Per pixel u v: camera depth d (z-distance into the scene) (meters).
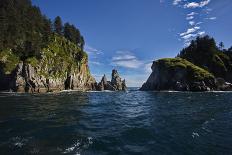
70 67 129.75
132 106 39.12
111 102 47.12
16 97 59.00
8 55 103.31
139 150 14.05
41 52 112.94
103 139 16.22
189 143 15.59
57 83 115.81
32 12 136.38
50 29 143.50
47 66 112.94
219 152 13.81
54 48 132.25
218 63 153.00
